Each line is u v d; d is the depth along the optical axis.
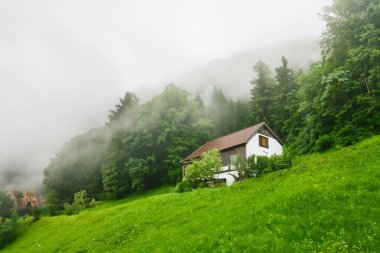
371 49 41.84
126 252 18.36
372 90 42.38
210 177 39.94
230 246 13.34
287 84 90.88
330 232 11.97
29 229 51.50
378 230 11.30
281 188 20.34
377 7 43.69
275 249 11.84
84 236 28.02
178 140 81.38
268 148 58.50
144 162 77.56
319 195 15.90
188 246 15.09
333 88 45.75
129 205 35.94
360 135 43.22
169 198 30.64
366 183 16.11
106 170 85.88
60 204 88.62
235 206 19.70
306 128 58.50
